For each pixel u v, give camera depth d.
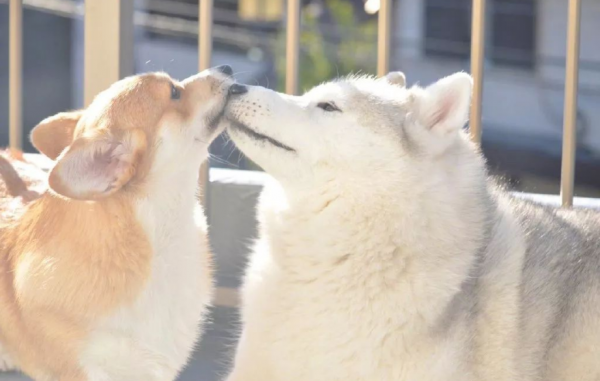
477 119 4.35
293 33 4.51
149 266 3.52
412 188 3.38
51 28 10.88
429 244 3.37
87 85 4.48
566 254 3.65
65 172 3.11
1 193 4.00
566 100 4.29
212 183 4.62
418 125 3.43
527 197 4.34
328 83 3.67
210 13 4.55
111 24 4.42
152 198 3.54
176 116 3.63
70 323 3.43
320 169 3.46
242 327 3.91
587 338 3.52
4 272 3.70
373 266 3.36
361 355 3.35
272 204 3.65
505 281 3.50
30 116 10.83
